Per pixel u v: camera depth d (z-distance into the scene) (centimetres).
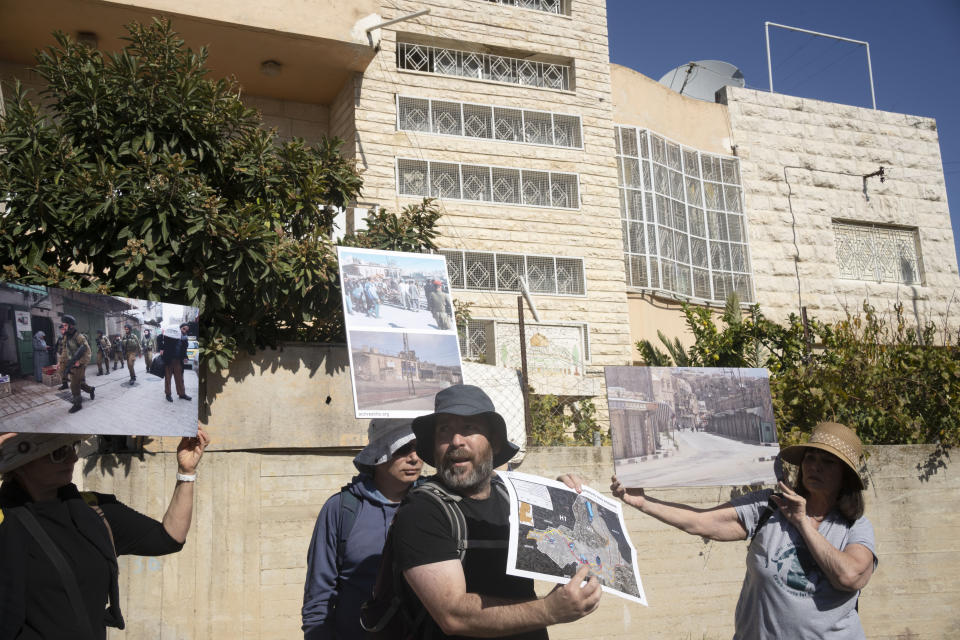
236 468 652
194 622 614
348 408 696
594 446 776
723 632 775
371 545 373
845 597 382
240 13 1359
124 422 320
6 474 295
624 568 300
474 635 259
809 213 1998
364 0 1462
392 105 1535
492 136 1603
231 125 807
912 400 958
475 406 290
